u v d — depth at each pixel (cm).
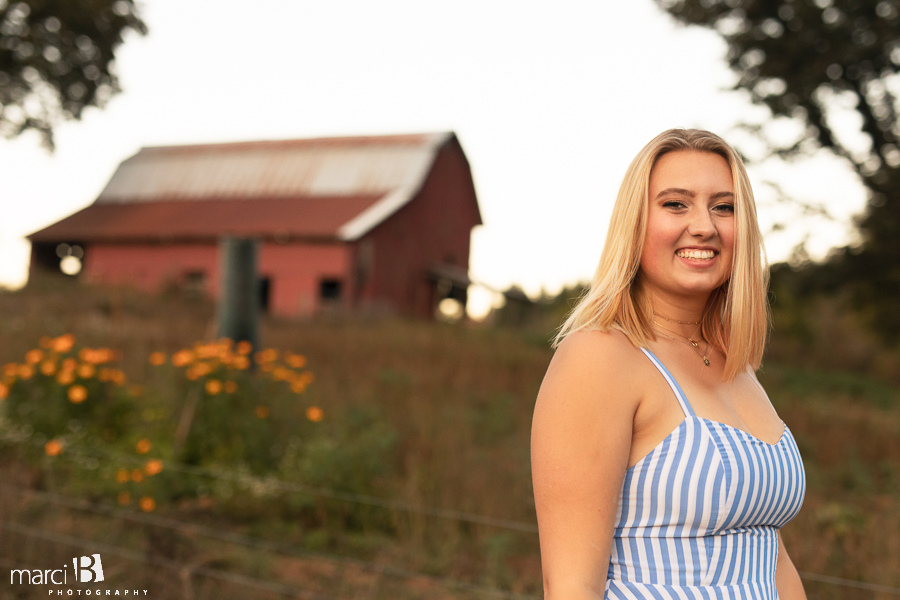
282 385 693
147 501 489
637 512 144
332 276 2608
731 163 165
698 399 151
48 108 2917
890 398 1669
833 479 727
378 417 721
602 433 140
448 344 1345
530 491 564
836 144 2006
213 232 2702
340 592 412
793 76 1936
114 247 2870
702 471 142
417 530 486
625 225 162
